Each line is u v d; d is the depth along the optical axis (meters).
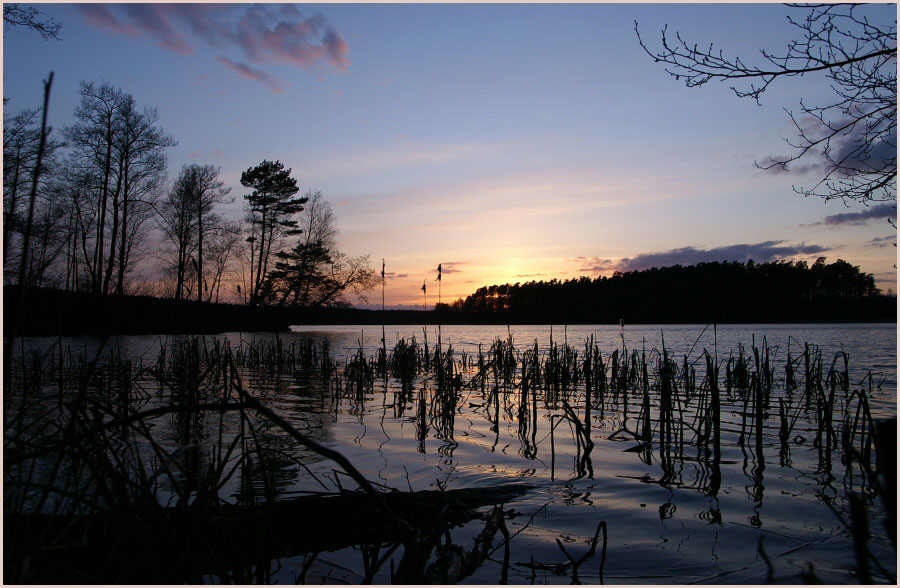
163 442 6.36
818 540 3.99
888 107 5.52
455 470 5.74
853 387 12.05
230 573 3.47
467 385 11.88
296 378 14.70
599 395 11.62
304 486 4.96
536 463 6.08
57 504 2.93
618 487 5.23
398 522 3.12
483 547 3.72
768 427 8.16
